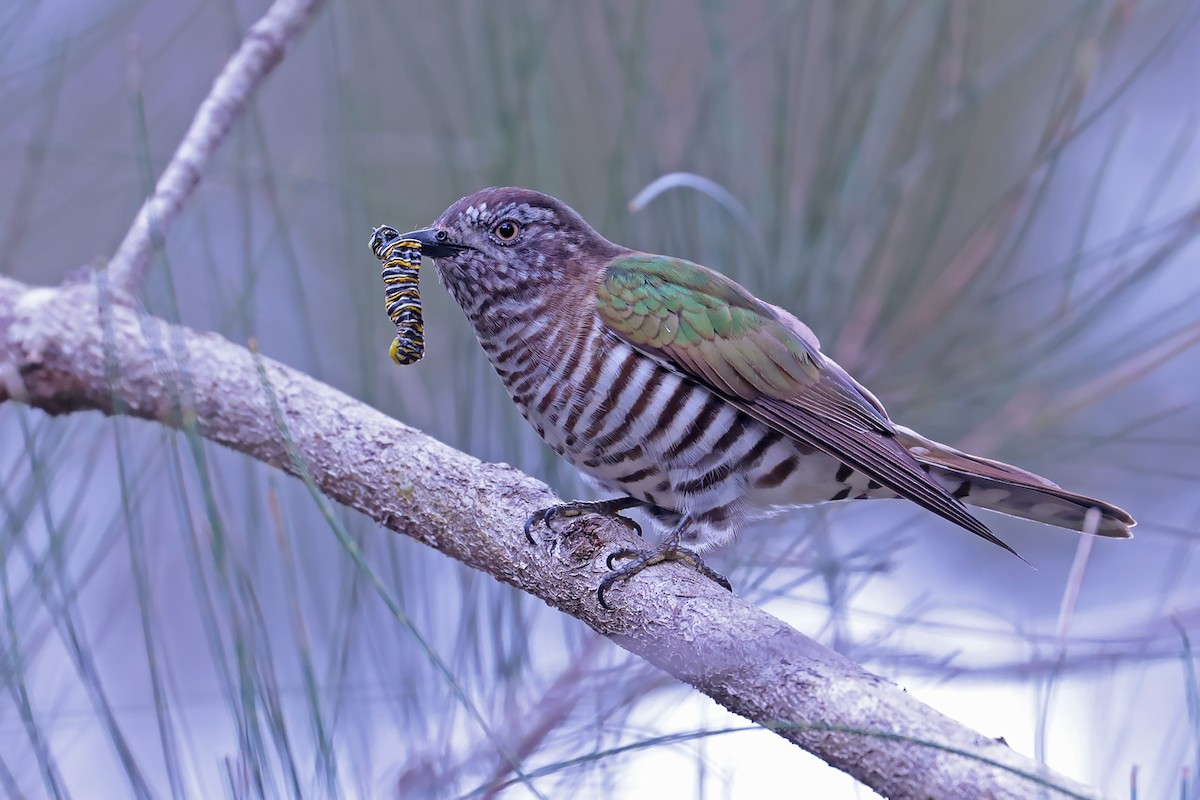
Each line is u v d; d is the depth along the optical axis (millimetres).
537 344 8781
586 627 8008
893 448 8242
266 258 9992
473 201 8898
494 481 7992
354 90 8930
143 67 10742
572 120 9227
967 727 5828
